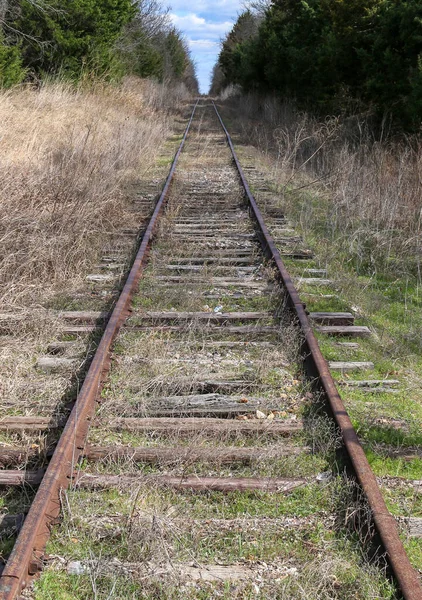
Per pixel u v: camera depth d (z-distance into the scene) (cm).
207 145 2148
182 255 861
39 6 2197
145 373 513
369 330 630
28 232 763
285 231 990
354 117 1664
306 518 354
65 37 2300
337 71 1934
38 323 601
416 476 402
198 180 1464
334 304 692
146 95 3150
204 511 358
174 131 2673
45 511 331
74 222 840
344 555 324
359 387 517
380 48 1631
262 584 305
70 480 368
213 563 321
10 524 340
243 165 1694
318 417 444
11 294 662
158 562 312
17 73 1864
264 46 3123
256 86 3538
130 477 378
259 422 443
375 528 324
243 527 345
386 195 1002
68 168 1004
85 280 757
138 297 688
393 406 489
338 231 984
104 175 1130
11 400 477
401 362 573
